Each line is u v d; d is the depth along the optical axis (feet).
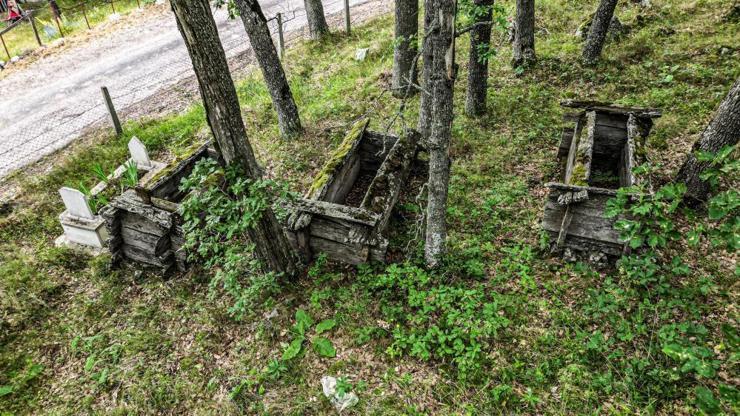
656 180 21.79
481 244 19.66
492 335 15.71
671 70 29.71
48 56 45.44
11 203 25.58
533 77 32.01
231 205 14.58
